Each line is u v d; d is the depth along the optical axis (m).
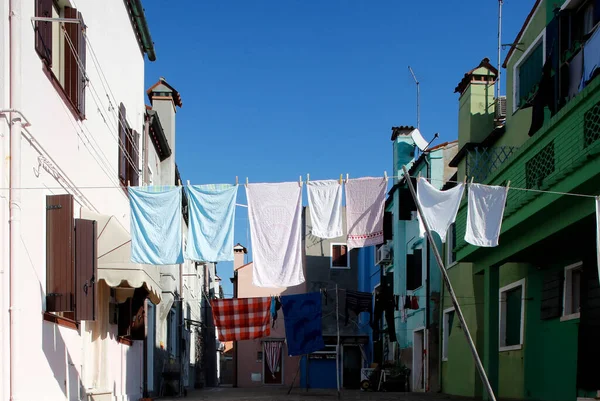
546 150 10.43
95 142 11.33
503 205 9.21
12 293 7.13
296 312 21.33
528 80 14.68
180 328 24.25
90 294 8.58
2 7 7.32
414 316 23.59
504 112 17.34
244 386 33.47
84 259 8.59
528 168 11.13
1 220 7.13
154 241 9.09
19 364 7.22
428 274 21.58
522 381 14.42
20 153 7.39
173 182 22.88
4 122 7.25
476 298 17.11
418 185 9.08
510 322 15.63
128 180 14.44
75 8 9.81
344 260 33.53
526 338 14.30
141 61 16.61
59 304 8.23
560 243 11.78
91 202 11.01
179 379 20.06
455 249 15.70
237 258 39.25
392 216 26.83
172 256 9.07
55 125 8.89
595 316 10.92
